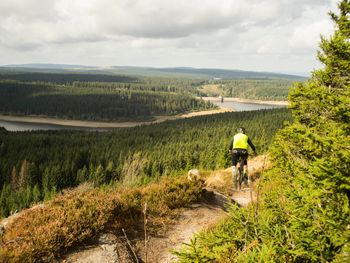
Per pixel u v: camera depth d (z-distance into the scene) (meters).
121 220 8.52
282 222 4.79
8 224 7.89
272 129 138.62
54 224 7.32
